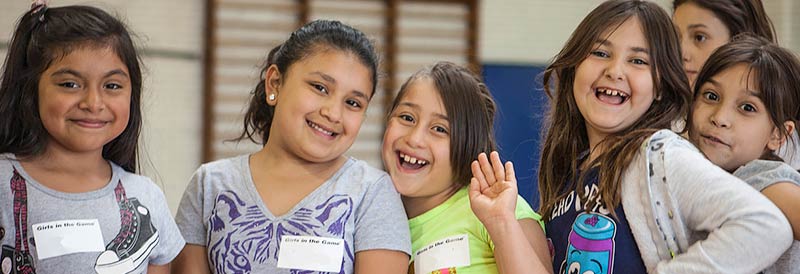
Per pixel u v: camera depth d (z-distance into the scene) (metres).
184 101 5.23
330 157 2.00
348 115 2.00
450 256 2.04
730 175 1.75
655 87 2.01
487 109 2.25
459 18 5.61
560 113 2.19
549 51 5.78
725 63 2.07
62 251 1.75
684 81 2.05
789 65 2.05
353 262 1.97
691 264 1.70
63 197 1.79
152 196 1.94
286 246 1.92
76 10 1.84
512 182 1.94
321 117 1.96
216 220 1.98
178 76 5.20
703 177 1.74
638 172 1.86
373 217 1.99
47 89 1.77
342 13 5.41
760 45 2.10
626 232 1.87
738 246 1.64
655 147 1.85
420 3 5.54
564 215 2.04
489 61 5.69
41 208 1.76
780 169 1.95
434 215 2.16
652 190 1.81
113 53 1.82
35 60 1.78
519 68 5.71
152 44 5.13
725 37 2.76
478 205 1.93
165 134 5.19
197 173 2.09
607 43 2.01
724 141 2.05
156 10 5.14
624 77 1.98
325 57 1.99
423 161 2.14
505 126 5.62
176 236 1.97
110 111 1.81
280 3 5.35
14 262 1.73
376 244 1.96
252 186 2.01
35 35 1.79
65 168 1.82
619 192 1.89
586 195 1.99
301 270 1.90
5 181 1.76
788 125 2.06
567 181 2.16
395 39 5.45
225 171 2.06
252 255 1.92
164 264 1.96
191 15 5.22
